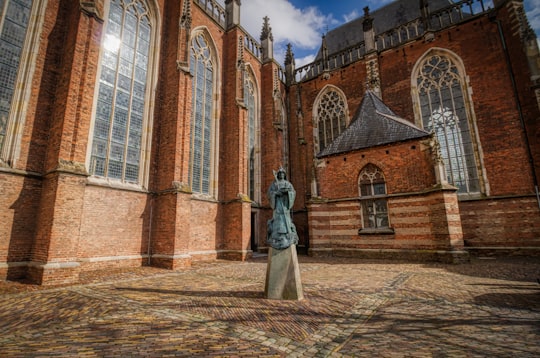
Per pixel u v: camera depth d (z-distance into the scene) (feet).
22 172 34.27
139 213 46.88
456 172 67.97
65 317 19.40
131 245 45.03
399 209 53.93
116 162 45.62
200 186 61.16
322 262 50.62
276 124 84.28
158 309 21.13
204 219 59.36
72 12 40.63
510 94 63.31
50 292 26.96
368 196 57.62
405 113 77.41
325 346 14.39
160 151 51.62
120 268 42.29
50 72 38.88
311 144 93.71
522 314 18.93
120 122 47.09
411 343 14.65
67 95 35.96
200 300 23.88
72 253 33.14
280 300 23.75
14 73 36.68
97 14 41.16
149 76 52.75
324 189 63.46
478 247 60.90
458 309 20.56
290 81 101.30
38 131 36.73
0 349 14.01
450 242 46.88
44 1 39.58
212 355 13.32
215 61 70.13
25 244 33.68
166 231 46.68
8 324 18.01
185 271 41.60
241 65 71.61
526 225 57.47
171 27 56.80
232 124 68.08
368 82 82.58
